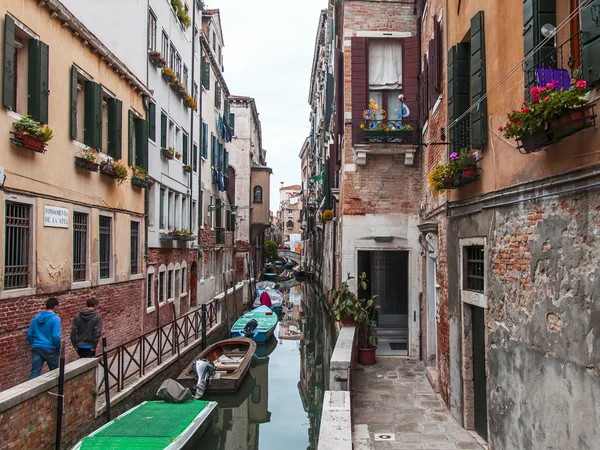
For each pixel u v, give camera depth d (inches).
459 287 264.7
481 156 230.8
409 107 452.1
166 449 257.1
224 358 514.6
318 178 1166.3
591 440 136.6
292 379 575.8
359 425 269.0
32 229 304.3
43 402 245.0
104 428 280.8
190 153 717.3
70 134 349.4
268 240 2379.4
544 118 141.3
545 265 165.2
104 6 508.7
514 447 190.5
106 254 422.9
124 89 453.4
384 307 625.9
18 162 287.7
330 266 861.8
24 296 294.0
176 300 633.0
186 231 631.2
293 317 1059.9
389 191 466.6
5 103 272.8
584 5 135.9
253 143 1489.9
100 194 401.4
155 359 420.2
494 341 212.4
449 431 258.5
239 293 993.5
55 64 330.6
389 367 406.9
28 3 297.4
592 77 132.2
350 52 473.7
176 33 649.6
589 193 139.3
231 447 386.3
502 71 203.8
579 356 143.4
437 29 343.3
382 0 474.3
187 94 673.0
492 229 214.4
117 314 436.8
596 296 135.0
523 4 176.7
